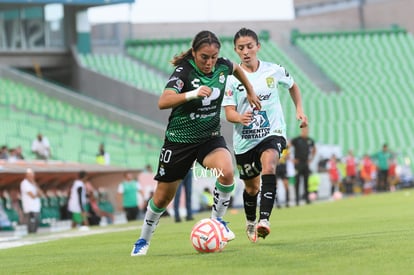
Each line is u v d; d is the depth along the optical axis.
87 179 74.00
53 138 91.38
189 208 58.78
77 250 32.28
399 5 149.75
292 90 29.12
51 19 112.50
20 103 98.12
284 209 68.06
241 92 28.11
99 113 102.25
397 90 131.88
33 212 60.53
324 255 22.00
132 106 109.00
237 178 86.31
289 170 77.88
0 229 61.03
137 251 25.77
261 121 27.98
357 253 22.08
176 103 23.45
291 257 21.89
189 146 24.67
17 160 69.81
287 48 141.62
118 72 115.12
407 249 22.62
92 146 94.00
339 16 156.25
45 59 111.94
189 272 19.75
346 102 127.06
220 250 24.83
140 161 94.88
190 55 24.30
